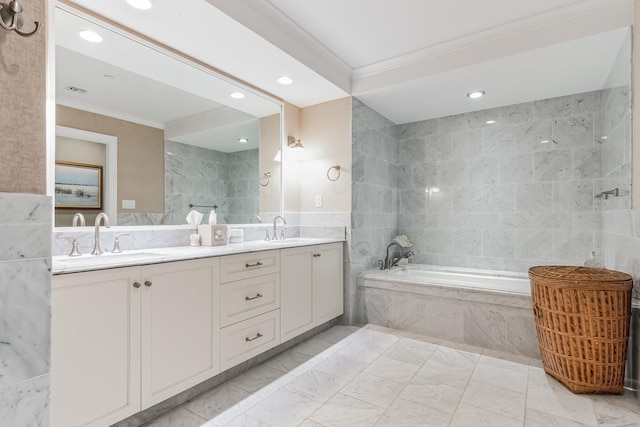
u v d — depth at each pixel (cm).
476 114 362
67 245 179
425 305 288
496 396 188
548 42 226
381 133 373
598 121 302
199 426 162
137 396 154
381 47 267
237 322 207
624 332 184
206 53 235
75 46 185
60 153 179
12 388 89
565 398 185
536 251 329
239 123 284
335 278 305
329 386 200
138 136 217
